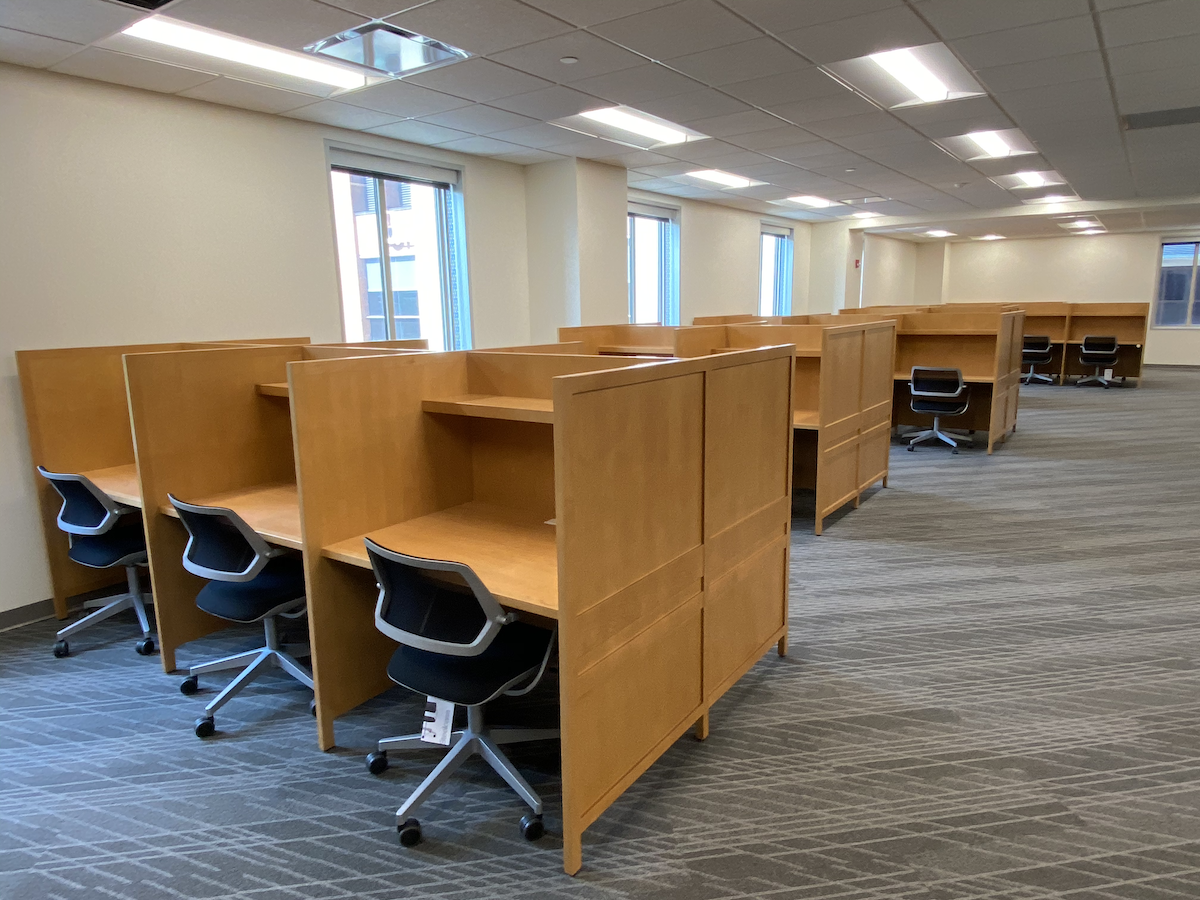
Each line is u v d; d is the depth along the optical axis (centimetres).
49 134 341
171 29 315
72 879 174
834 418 418
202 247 409
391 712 245
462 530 230
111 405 339
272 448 298
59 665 287
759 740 223
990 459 615
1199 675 257
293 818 195
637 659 184
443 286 588
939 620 307
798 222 1121
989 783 201
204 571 233
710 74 392
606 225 638
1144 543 400
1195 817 185
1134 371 1101
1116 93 444
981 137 566
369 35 322
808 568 368
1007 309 801
